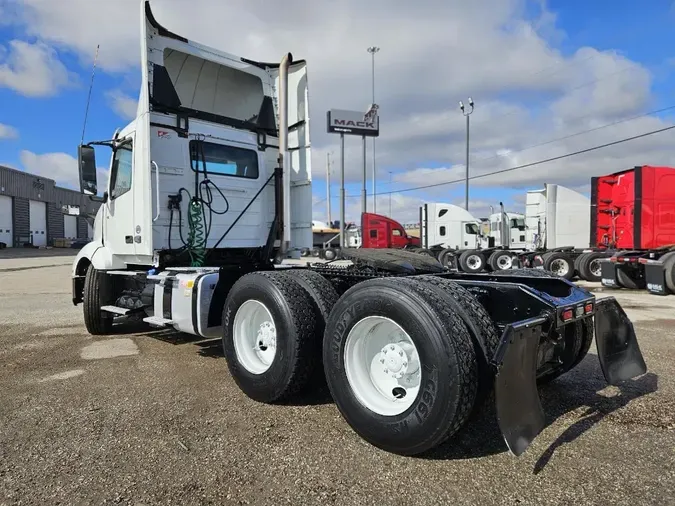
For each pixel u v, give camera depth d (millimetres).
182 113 5539
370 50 35844
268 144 6371
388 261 4562
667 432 3166
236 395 3986
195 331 4457
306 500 2389
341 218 33344
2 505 2352
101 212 6539
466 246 24094
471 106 30719
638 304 9586
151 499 2410
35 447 3012
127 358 5258
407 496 2416
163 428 3295
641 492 2430
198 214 5586
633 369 3695
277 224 6188
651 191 12820
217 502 2381
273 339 3783
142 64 5051
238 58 6102
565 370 3855
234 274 4660
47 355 5430
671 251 11359
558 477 2592
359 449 2961
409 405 2830
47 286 14602
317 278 3904
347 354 3117
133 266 6254
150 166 5109
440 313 2666
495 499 2379
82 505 2359
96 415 3545
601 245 15086
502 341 2555
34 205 52094
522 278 4082
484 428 3277
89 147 6102
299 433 3203
